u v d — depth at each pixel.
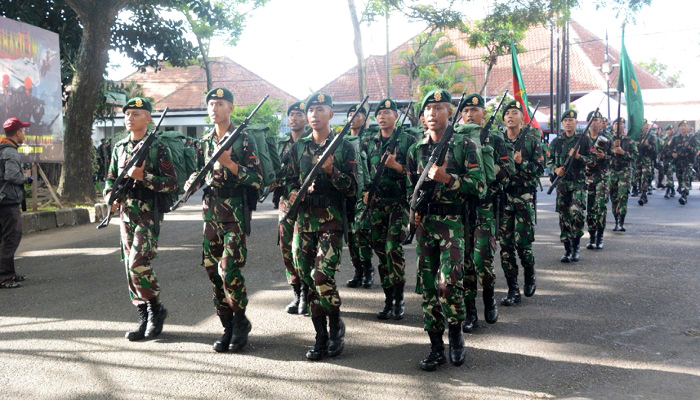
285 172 4.86
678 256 8.07
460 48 38.84
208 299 6.19
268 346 4.77
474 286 5.09
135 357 4.53
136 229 4.92
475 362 4.35
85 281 7.12
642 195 14.88
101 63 15.01
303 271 4.59
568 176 7.91
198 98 41.53
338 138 4.38
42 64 12.46
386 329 5.21
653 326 5.14
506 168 5.24
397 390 3.86
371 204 5.58
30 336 5.07
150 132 4.96
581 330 5.07
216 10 18.55
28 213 11.53
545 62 37.12
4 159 6.91
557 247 9.09
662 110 31.27
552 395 3.74
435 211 4.30
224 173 4.60
